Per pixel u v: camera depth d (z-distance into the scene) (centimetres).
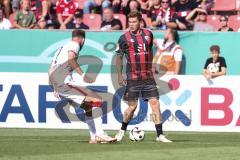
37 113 4222
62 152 2961
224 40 4588
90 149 3086
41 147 3175
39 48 4703
